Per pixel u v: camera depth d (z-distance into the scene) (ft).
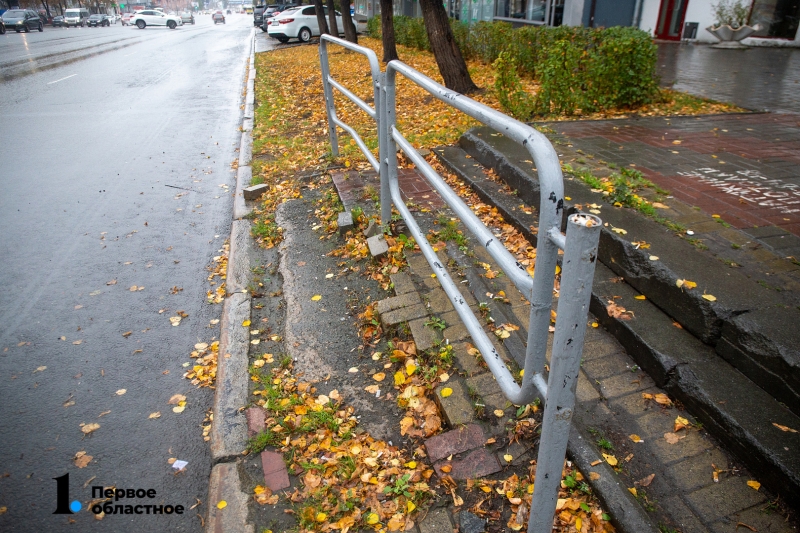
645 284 9.95
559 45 24.04
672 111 23.65
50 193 20.43
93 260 15.42
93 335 12.09
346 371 10.34
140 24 173.58
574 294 4.67
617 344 9.45
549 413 5.37
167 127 30.86
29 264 15.20
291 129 28.96
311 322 11.87
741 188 13.51
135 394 10.30
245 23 231.50
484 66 43.16
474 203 15.56
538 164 5.13
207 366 11.03
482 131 19.22
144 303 13.34
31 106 36.65
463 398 8.86
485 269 12.12
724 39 48.83
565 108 23.99
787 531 6.26
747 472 7.00
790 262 9.83
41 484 8.43
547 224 5.12
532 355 5.90
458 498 7.33
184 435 9.32
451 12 87.81
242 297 13.07
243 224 17.33
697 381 7.88
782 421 7.10
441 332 10.41
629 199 12.49
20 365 11.12
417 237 10.98
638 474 7.11
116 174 22.63
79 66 59.00
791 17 47.39
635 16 56.90
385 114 12.66
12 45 89.61
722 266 9.62
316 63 55.72
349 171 19.97
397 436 8.77
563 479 7.23
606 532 6.62
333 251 14.69
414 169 19.13
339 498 7.68
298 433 8.94
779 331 7.75
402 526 7.13
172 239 16.76
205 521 7.76
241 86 45.96
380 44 70.38
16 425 9.57
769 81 31.09
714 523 6.43
